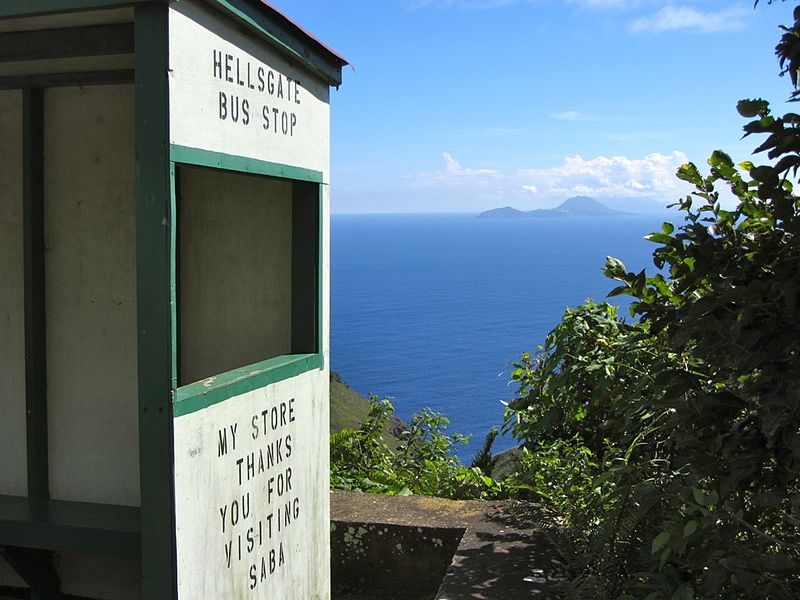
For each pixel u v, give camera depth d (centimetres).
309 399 358
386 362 12188
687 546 299
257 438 311
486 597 352
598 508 384
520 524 434
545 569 378
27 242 343
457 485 543
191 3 259
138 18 249
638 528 338
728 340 251
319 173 365
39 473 348
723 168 286
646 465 333
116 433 346
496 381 10219
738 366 248
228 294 386
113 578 356
